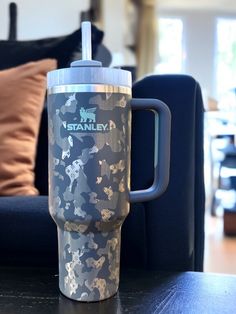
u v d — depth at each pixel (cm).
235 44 591
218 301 53
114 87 49
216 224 268
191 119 76
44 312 50
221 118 333
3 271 65
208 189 328
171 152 75
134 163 78
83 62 49
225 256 201
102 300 52
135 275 63
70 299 52
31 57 119
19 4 193
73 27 203
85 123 48
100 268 51
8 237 69
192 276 62
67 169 49
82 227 50
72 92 48
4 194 89
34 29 197
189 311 50
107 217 50
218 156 304
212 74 588
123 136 51
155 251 75
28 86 100
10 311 50
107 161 49
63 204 50
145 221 74
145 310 50
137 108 53
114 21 236
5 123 95
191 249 76
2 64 119
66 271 52
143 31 253
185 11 577
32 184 94
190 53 584
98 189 49
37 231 68
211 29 584
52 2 199
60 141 49
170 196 75
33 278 61
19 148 93
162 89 76
